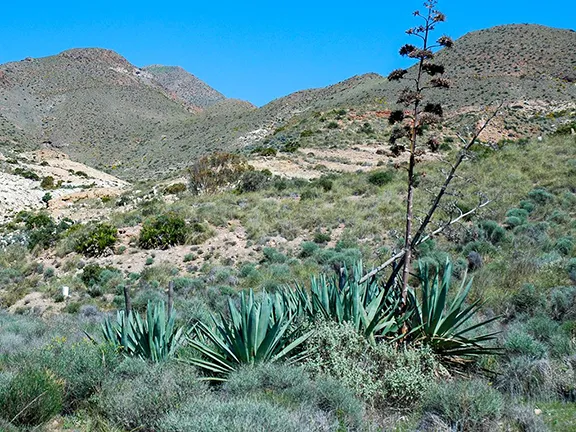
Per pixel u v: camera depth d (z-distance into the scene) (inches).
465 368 279.0
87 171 2554.1
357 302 278.1
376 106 2797.7
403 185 1035.3
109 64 7194.9
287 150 1962.4
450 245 644.1
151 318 300.5
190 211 1012.5
